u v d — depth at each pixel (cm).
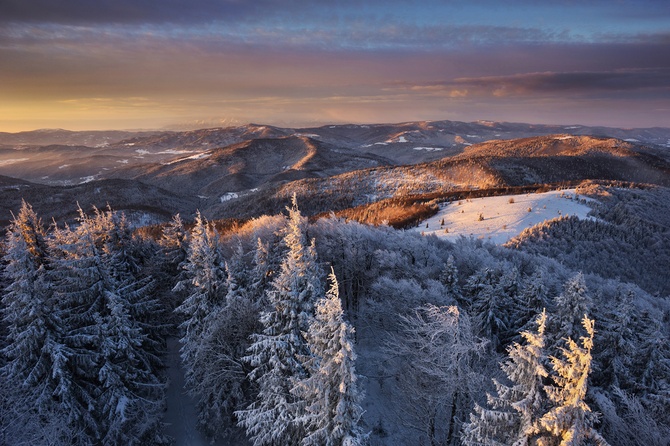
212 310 2162
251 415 1661
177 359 2667
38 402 1564
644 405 1352
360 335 2522
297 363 1666
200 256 2219
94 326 1747
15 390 1566
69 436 1591
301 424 1492
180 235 2758
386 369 2128
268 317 1695
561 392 961
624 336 1472
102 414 1764
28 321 1634
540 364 1007
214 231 2427
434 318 1764
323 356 1291
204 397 2053
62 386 1608
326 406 1321
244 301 1981
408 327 1961
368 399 2123
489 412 1125
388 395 2138
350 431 1319
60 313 1745
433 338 1611
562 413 939
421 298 2108
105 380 1798
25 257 1636
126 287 2075
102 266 1945
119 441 1783
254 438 1898
